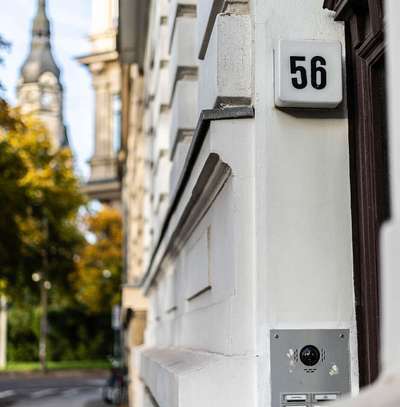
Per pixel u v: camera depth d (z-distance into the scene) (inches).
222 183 127.3
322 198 117.6
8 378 1753.2
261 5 121.7
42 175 1263.5
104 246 2086.6
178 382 116.6
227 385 114.0
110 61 1267.2
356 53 118.7
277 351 113.2
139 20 402.0
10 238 1050.7
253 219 117.5
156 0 294.5
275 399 112.2
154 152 334.6
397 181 56.9
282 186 117.3
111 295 2053.4
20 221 1074.7
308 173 118.1
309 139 119.0
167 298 277.7
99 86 2172.7
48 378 1760.6
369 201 114.0
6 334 2049.7
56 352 2092.8
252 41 123.9
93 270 2049.7
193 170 147.3
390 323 54.8
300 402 112.5
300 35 121.3
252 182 118.2
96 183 2228.1
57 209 1285.7
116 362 1077.8
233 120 119.4
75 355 2113.7
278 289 114.6
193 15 199.0
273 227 115.9
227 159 118.3
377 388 53.4
